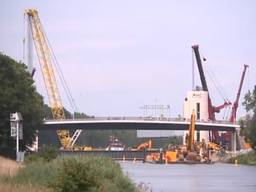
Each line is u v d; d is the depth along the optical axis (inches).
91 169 2608.3
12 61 7588.6
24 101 7460.6
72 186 2470.5
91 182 2519.7
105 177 3041.3
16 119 4744.1
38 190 2442.2
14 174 3203.7
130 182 3206.2
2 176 3073.3
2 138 7022.6
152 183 5851.4
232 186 5580.7
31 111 7568.9
